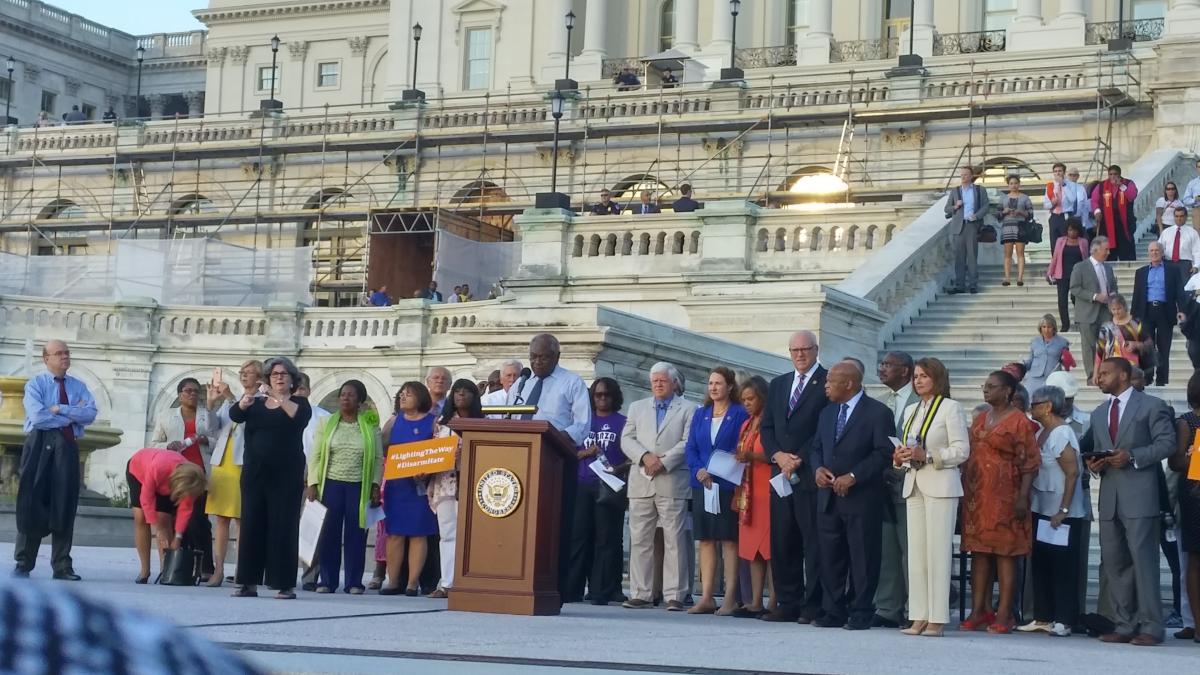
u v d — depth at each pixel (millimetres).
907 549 11453
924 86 47000
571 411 11984
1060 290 22984
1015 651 9281
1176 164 33938
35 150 57156
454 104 53812
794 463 11469
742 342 21781
